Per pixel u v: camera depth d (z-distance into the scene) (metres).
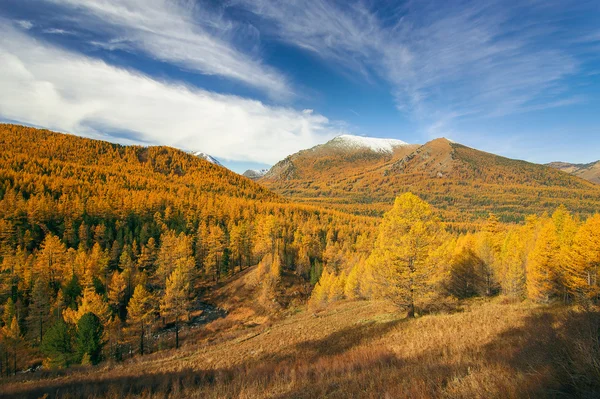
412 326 20.98
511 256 37.69
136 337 45.00
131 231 78.25
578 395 5.39
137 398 15.35
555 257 31.66
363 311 35.44
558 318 14.31
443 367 9.68
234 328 48.34
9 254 52.66
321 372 13.14
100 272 56.28
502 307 24.44
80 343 32.41
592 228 28.73
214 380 16.77
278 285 65.69
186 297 47.84
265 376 14.27
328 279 54.72
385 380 9.62
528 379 6.51
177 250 62.69
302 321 38.47
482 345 13.19
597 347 6.60
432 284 21.86
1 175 92.38
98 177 133.00
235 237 78.69
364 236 93.81
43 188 91.81
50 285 52.84
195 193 143.00
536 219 58.81
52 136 186.88
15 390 18.20
